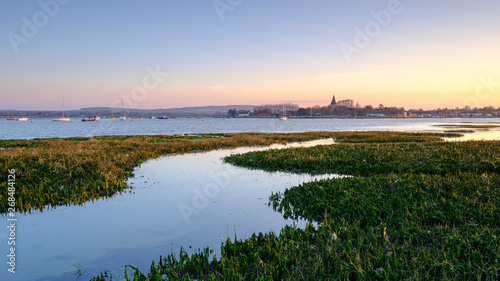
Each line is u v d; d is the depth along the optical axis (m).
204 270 5.68
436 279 5.02
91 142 31.02
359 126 104.56
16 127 99.31
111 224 8.31
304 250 6.17
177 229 7.95
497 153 18.09
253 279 5.16
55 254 6.48
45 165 13.86
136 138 37.94
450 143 26.23
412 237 6.53
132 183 13.62
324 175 15.28
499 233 6.41
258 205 10.13
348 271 5.12
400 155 19.06
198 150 27.89
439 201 8.84
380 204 8.80
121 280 5.44
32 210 9.48
